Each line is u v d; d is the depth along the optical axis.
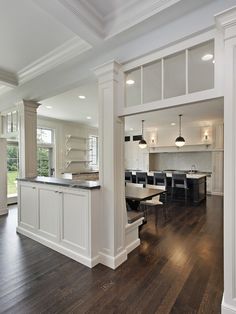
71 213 2.77
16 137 4.77
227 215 1.69
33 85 3.58
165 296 1.99
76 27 2.07
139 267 2.52
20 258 2.74
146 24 2.06
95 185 2.63
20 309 1.83
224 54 1.69
